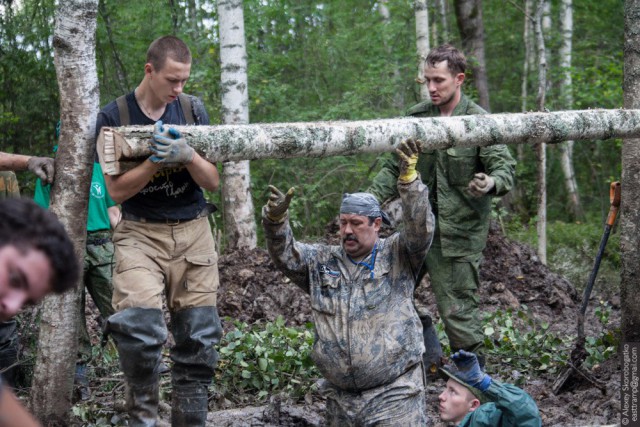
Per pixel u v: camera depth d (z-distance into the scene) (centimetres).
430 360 557
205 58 1204
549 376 604
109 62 1247
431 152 518
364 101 1277
